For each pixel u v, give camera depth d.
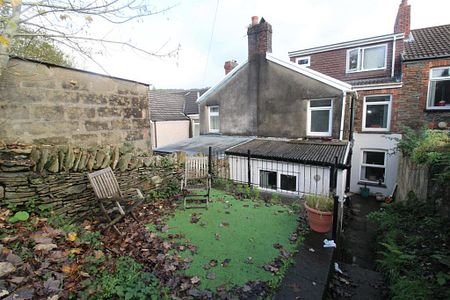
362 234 7.06
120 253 3.12
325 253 3.56
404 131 9.34
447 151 5.02
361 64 11.71
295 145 8.84
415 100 9.87
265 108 10.50
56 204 3.81
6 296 1.96
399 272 3.26
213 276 2.88
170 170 6.02
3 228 2.92
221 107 11.84
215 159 8.02
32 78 4.12
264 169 8.38
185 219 4.56
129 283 2.43
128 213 4.46
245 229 4.23
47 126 4.37
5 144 3.77
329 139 9.03
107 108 5.37
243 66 10.91
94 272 2.54
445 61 9.21
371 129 11.05
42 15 3.81
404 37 10.84
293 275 3.03
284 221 4.60
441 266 3.16
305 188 7.73
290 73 9.70
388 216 5.39
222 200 5.76
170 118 17.05
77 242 3.06
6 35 3.49
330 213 4.01
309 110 9.62
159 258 3.12
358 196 11.29
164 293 2.45
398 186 9.23
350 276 3.58
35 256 2.55
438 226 4.30
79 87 4.82
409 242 4.00
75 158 4.11
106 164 4.55
